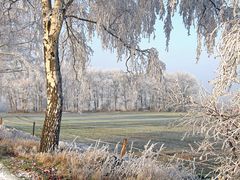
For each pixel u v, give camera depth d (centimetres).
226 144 613
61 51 1456
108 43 1322
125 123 5144
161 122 5238
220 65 556
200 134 643
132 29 1259
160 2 1114
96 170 903
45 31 1129
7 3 1559
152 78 1229
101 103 10619
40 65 2322
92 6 1223
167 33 1208
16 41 2133
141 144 2577
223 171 594
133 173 912
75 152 1059
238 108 593
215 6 1098
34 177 876
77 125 4847
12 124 5116
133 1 1229
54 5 1105
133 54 1272
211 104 596
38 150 1212
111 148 2280
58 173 895
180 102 638
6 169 953
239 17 579
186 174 931
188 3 1132
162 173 916
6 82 2997
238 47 529
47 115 1138
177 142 2648
